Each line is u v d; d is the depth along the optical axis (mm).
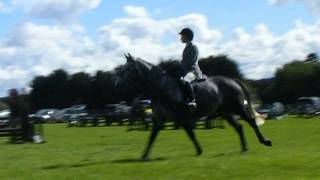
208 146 22188
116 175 13828
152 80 17219
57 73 127125
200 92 17828
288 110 72625
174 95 17266
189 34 17812
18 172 15102
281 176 13047
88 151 22156
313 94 103375
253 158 16391
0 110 71125
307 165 14523
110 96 111312
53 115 87000
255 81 108375
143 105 48406
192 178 13188
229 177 13125
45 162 17812
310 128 35844
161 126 17531
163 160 16766
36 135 31125
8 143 30031
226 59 92750
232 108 18875
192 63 17766
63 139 32500
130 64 17219
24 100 32469
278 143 22875
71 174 14188
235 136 28859
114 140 29609
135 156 19078
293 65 107562
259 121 19375
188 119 17875
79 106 107438
